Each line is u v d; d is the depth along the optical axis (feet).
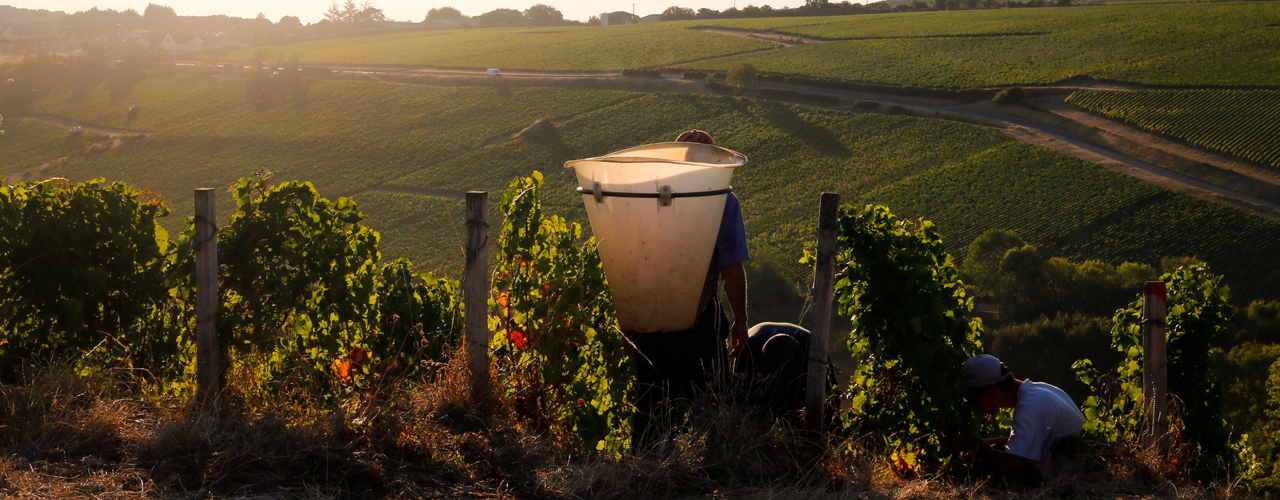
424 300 17.34
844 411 14.06
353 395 11.73
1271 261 129.59
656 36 396.16
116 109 291.17
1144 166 171.94
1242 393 81.82
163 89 315.99
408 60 366.63
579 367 12.76
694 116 236.84
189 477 8.86
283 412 11.15
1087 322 112.47
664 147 12.38
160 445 9.33
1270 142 170.40
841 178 184.03
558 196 187.83
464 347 11.79
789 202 174.19
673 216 10.77
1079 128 199.31
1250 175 159.84
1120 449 12.17
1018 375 111.04
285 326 13.75
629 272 11.22
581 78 293.84
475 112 258.78
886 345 13.09
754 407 11.70
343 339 14.17
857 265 13.02
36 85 332.80
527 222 12.67
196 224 11.50
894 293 12.87
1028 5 486.38
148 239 13.57
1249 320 110.22
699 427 11.10
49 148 253.65
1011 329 115.55
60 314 12.70
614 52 350.84
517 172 208.13
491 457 10.26
